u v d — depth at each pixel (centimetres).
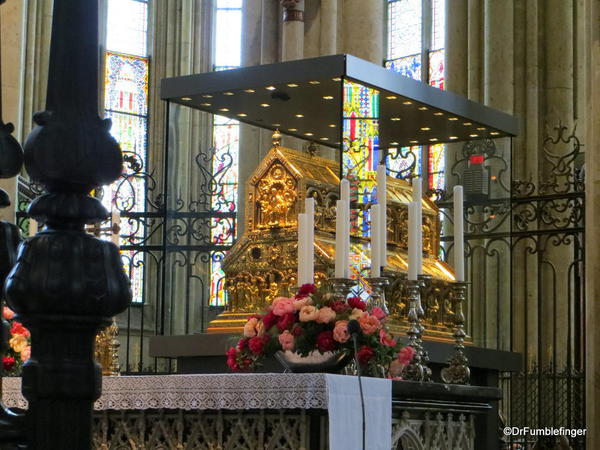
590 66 1045
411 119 856
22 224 1343
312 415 559
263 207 805
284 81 775
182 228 983
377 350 611
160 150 2286
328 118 811
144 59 2314
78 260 238
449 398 659
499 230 927
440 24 2006
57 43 245
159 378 586
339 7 1473
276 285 795
